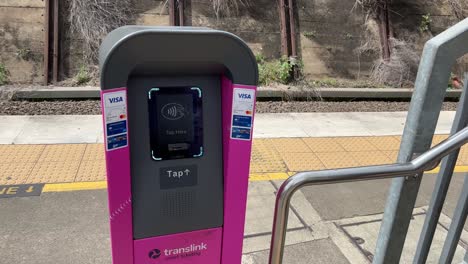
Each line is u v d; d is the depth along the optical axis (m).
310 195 3.77
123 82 1.59
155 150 1.78
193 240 1.95
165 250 1.91
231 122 1.77
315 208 3.56
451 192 3.98
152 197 1.81
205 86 1.81
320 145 5.00
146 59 1.59
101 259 2.79
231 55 1.68
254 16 7.14
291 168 4.33
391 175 1.68
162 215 1.85
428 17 7.93
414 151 1.83
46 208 3.33
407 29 7.85
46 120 5.24
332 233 3.22
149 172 1.79
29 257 2.76
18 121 5.14
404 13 7.88
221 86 1.84
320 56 7.33
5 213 3.22
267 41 7.14
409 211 1.97
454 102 7.34
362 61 7.52
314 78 7.24
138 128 1.73
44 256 2.78
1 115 5.30
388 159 4.75
